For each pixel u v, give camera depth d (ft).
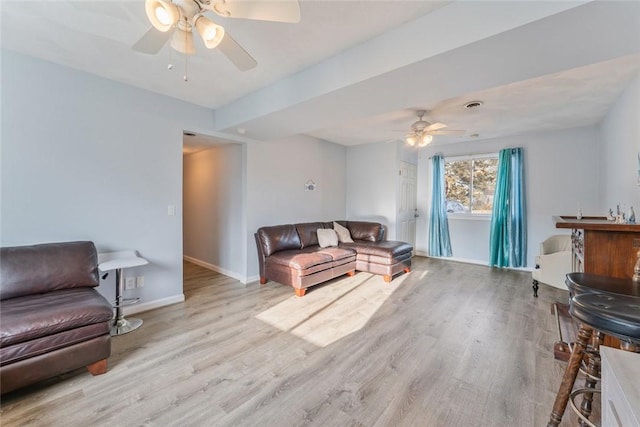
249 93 10.03
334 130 14.98
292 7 4.44
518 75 6.57
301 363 6.77
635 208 8.14
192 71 8.39
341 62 7.23
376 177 18.04
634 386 2.25
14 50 7.31
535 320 9.21
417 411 5.24
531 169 15.39
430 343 7.73
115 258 8.87
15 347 5.26
